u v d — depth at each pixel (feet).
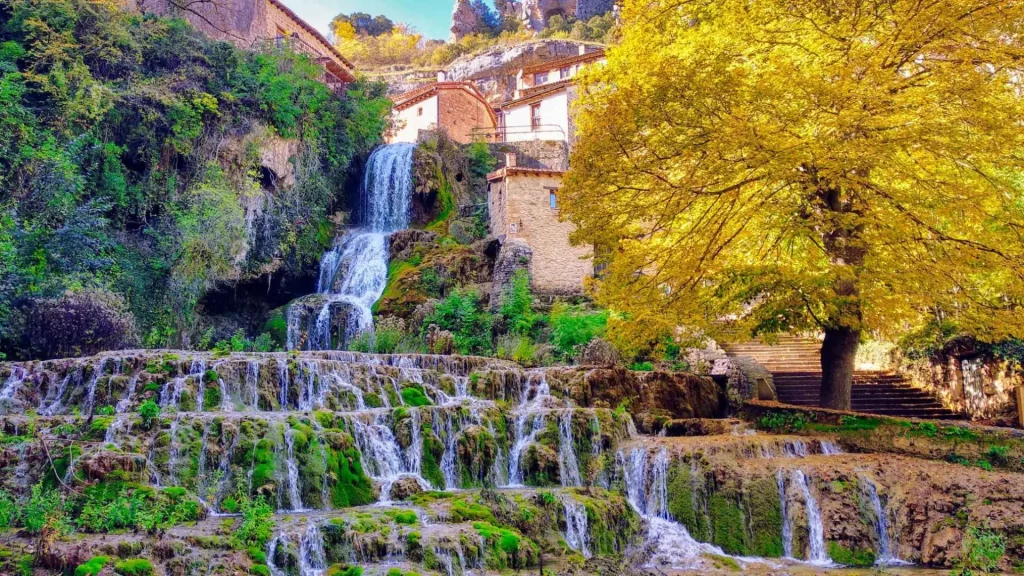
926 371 69.82
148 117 81.97
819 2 53.62
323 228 110.32
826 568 38.68
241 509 37.09
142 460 37.37
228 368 50.37
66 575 27.66
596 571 35.58
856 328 52.54
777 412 56.59
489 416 50.52
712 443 47.85
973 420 62.18
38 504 31.60
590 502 41.32
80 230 64.69
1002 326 49.60
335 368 53.88
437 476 46.52
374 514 36.65
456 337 81.20
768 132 49.80
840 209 55.67
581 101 64.03
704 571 37.55
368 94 132.16
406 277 94.02
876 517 41.93
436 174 117.60
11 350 56.70
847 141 48.65
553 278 96.43
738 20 56.75
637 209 56.34
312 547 32.63
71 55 78.54
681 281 57.47
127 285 74.23
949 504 40.34
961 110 49.08
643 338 57.41
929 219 51.90
